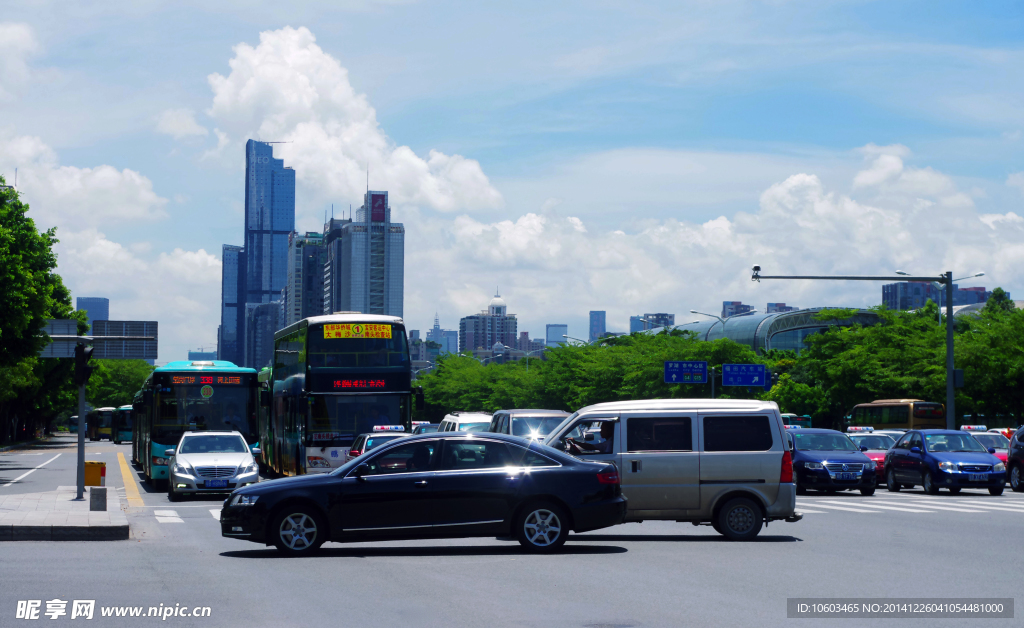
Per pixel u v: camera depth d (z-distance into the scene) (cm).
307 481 1309
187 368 2973
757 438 1534
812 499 2559
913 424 5091
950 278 3744
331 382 2595
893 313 6297
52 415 11438
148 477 3075
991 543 1474
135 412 4241
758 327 10038
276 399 3309
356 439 2459
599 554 1314
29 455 5912
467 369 10756
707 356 6962
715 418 1541
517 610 891
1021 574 1131
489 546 1412
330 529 1297
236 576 1108
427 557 1280
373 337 2638
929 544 1460
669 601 938
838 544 1457
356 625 824
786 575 1116
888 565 1209
